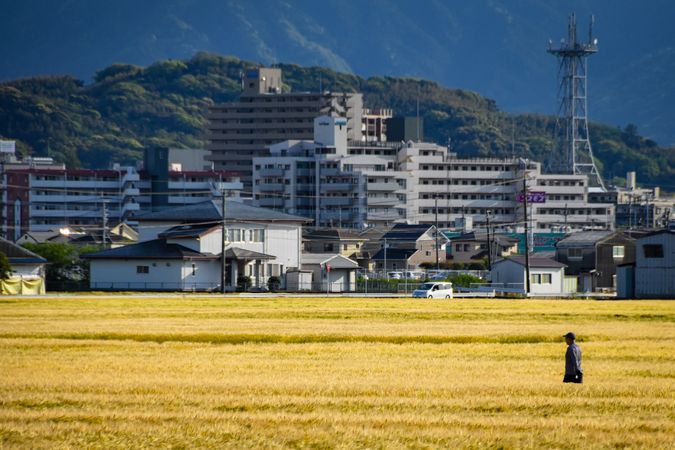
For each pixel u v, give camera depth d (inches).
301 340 3144.7
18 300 4859.7
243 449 1802.4
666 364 2662.4
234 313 4077.3
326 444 1824.6
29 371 2471.7
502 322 3774.6
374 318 3909.9
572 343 2314.2
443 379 2385.6
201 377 2395.4
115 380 2347.4
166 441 1840.6
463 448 1807.3
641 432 1903.3
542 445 1823.3
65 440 1839.3
